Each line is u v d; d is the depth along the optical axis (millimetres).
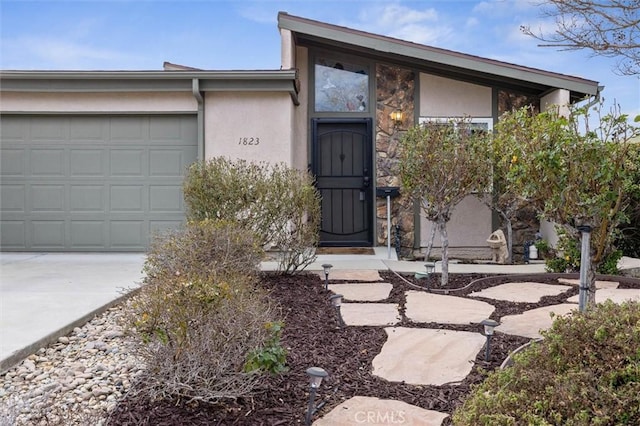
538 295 4738
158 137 7496
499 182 6250
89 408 2344
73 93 7336
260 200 5496
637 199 5355
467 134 5656
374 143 8016
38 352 3178
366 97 8055
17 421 2199
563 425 1527
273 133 7340
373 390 2537
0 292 4645
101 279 5344
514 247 7844
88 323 3850
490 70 7242
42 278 5410
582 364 1735
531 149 3408
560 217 3346
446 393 2498
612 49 5660
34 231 7508
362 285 5238
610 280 5375
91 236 7531
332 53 8039
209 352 2303
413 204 7945
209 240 4273
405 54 7336
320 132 8086
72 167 7504
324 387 2549
